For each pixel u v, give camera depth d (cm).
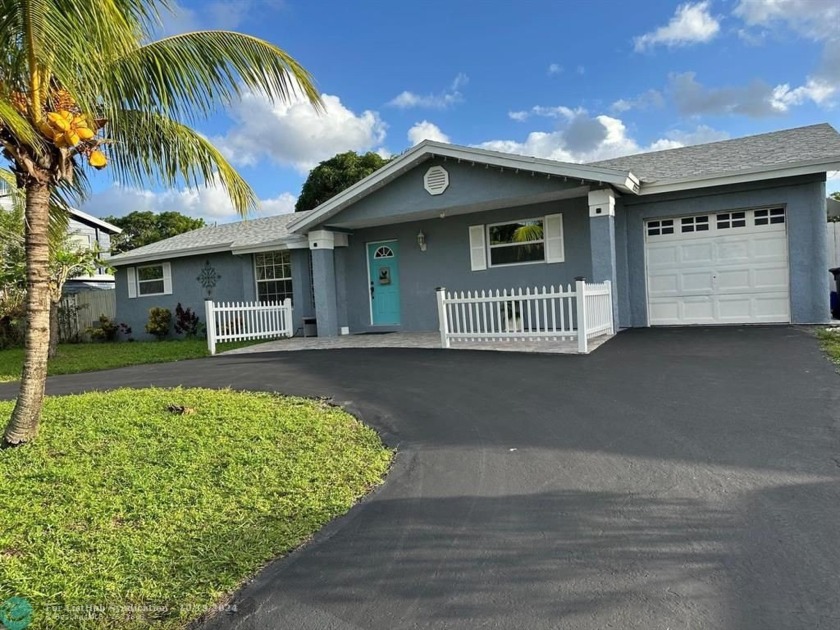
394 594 246
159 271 1794
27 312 474
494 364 784
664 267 1117
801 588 229
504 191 1092
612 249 1019
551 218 1195
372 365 848
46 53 411
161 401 628
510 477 373
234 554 287
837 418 443
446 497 348
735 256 1062
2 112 383
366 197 1250
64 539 305
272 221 1914
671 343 860
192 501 352
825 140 1073
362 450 444
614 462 387
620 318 1136
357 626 225
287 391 690
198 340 1578
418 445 456
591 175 970
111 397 661
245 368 907
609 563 259
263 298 1605
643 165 1241
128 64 508
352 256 1437
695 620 213
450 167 1146
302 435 484
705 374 627
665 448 407
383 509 336
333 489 367
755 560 253
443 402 589
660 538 278
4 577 267
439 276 1331
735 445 401
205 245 1636
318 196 3144
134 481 382
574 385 622
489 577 254
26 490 372
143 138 590
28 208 469
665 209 1096
